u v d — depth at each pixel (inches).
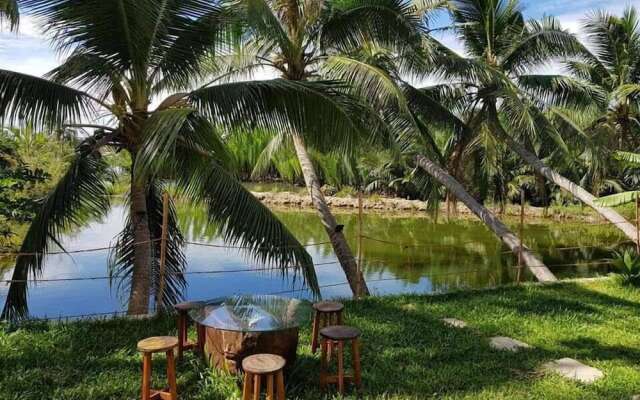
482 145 504.1
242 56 380.2
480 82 469.1
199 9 255.1
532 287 316.8
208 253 552.7
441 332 222.2
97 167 276.1
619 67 627.2
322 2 347.6
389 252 604.1
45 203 257.0
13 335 194.1
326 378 163.3
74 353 182.5
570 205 955.3
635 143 655.8
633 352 205.6
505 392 165.0
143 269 260.4
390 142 294.2
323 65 350.3
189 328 212.8
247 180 1574.8
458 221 924.6
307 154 407.8
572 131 528.7
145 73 259.9
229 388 156.6
